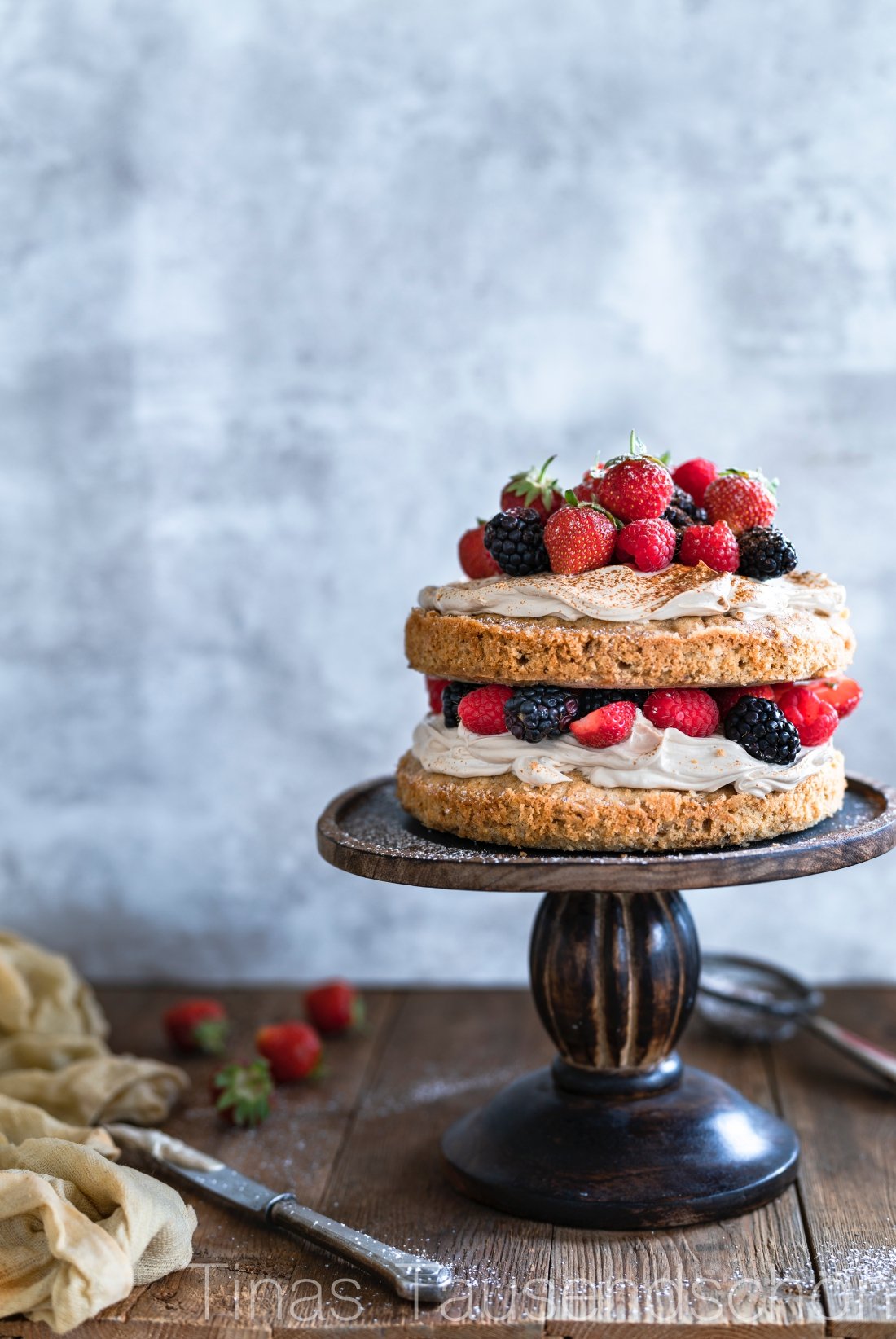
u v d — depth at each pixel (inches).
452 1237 34.7
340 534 46.8
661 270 45.3
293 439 46.6
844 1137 38.4
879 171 44.6
